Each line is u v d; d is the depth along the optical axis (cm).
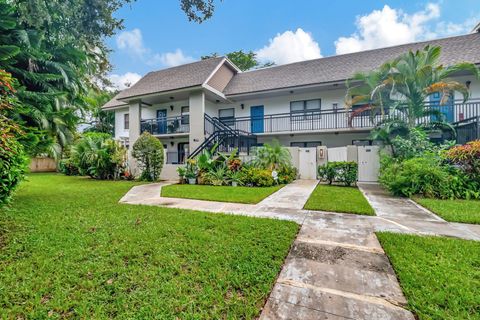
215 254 286
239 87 1534
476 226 391
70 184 970
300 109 1420
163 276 239
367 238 340
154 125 1579
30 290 213
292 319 182
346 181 901
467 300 197
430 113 870
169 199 641
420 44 1322
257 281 231
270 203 581
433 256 274
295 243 325
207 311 191
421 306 192
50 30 681
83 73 935
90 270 248
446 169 670
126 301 201
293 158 1183
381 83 885
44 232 355
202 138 1356
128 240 327
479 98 1043
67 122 858
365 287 222
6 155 323
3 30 634
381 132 874
